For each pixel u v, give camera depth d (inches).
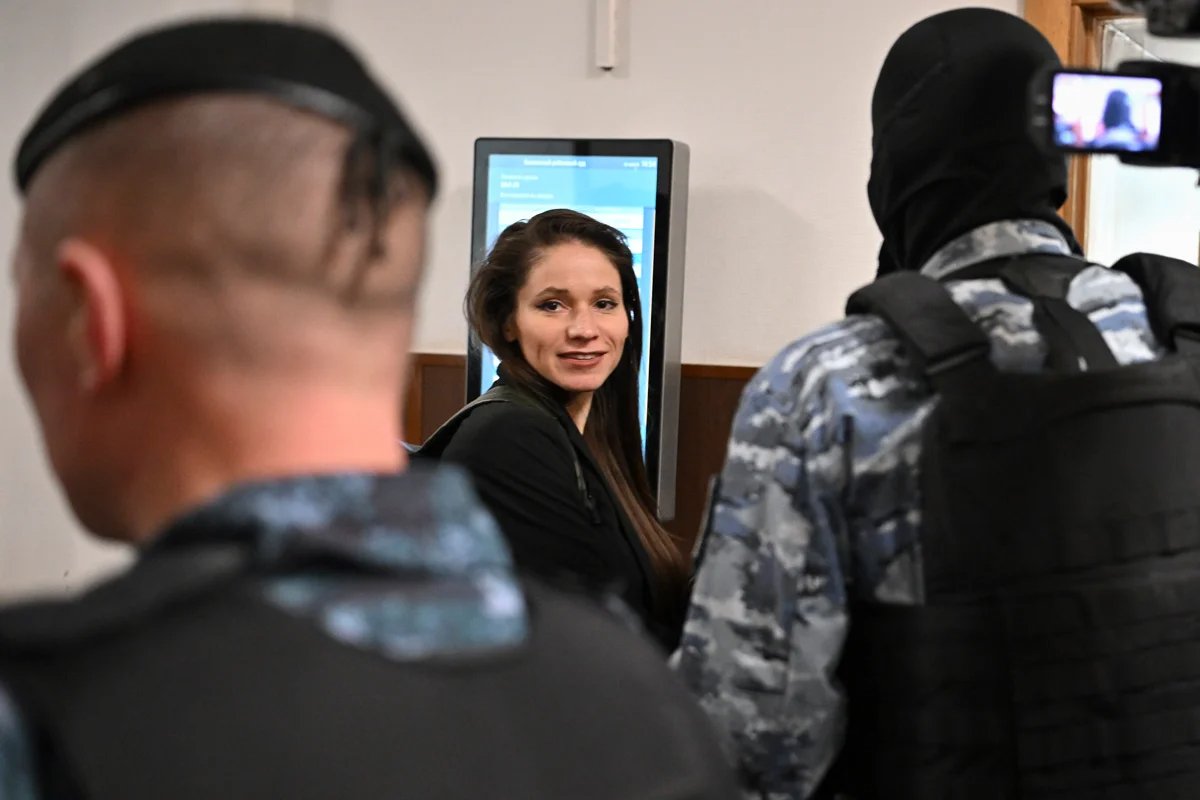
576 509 82.3
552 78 133.6
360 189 25.5
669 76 129.6
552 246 91.1
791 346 53.1
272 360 24.9
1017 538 49.6
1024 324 52.4
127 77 25.1
